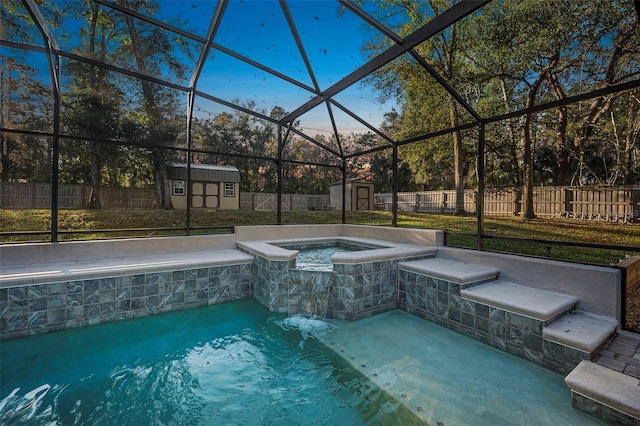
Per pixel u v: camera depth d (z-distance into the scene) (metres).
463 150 12.88
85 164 12.62
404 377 2.52
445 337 3.26
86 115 10.38
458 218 9.75
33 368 2.66
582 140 10.21
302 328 3.57
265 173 23.94
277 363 2.85
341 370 2.68
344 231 7.29
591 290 2.94
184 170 15.02
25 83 9.58
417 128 11.22
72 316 3.36
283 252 4.17
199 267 4.13
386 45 8.54
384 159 25.94
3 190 10.37
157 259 4.31
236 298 4.45
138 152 12.38
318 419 2.11
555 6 6.35
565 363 2.44
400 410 2.12
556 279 3.21
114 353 2.97
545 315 2.58
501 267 3.74
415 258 4.36
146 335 3.36
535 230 7.09
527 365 2.65
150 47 7.14
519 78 8.45
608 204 7.89
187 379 2.61
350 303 3.72
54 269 3.57
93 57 7.43
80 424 2.03
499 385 2.37
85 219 9.38
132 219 9.82
